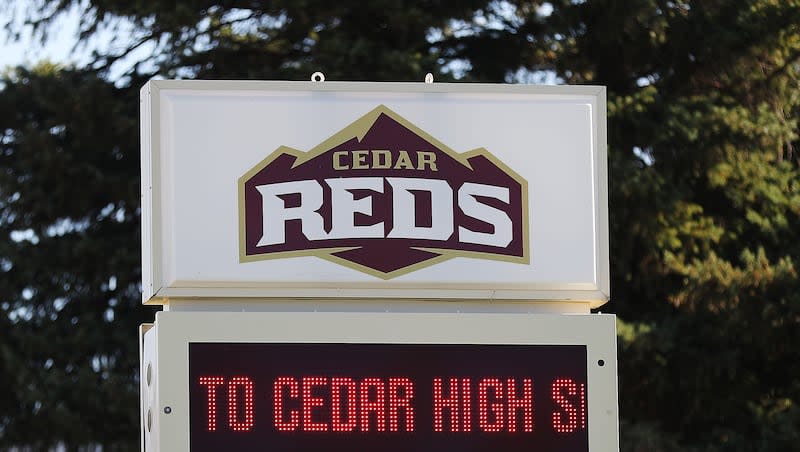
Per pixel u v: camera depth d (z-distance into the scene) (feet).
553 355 23.93
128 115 73.77
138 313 74.54
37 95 72.84
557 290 24.34
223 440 23.27
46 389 68.90
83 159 74.13
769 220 77.87
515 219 24.38
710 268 72.43
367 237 24.09
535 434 23.76
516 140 24.52
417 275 24.12
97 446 70.28
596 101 24.72
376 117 24.31
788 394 77.92
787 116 79.92
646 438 73.10
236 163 24.03
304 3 70.44
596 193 24.56
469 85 24.50
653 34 73.82
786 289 72.33
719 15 77.61
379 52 69.46
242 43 75.51
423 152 24.32
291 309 24.18
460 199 24.31
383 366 23.67
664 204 72.59
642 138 74.43
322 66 68.39
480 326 23.86
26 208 73.77
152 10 71.46
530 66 78.59
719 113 74.54
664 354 74.23
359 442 23.50
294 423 23.41
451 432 23.66
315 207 24.08
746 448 74.13
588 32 75.92
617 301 77.00
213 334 23.41
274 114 24.16
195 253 23.79
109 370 70.03
